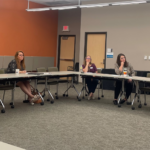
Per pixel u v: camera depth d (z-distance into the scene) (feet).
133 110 15.97
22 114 13.70
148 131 11.32
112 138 10.15
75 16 32.91
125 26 26.86
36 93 16.84
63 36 34.12
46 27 32.48
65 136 10.18
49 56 33.40
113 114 14.57
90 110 15.44
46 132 10.62
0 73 16.19
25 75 14.84
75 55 33.14
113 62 27.68
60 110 15.10
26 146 8.88
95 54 29.32
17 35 28.53
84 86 19.17
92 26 29.07
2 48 26.91
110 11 27.68
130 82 17.52
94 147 9.03
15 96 19.60
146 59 25.82
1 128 10.94
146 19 25.64
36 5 30.63
